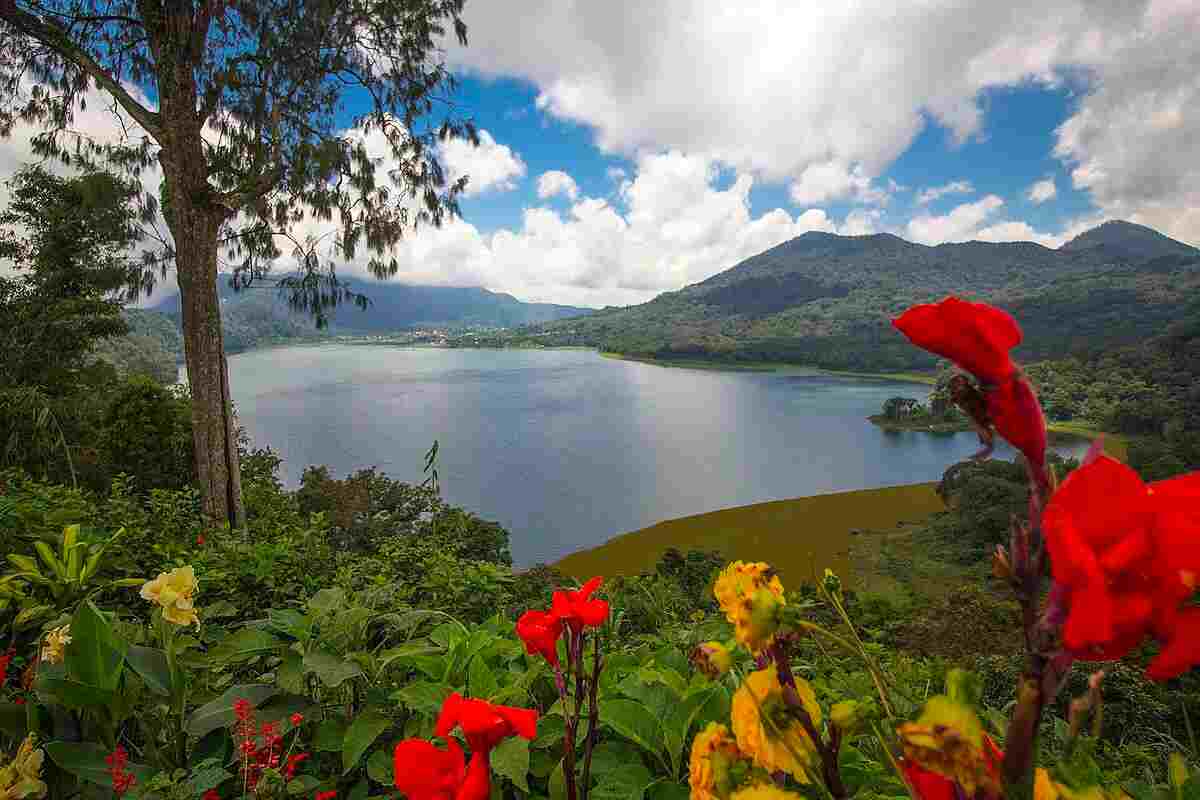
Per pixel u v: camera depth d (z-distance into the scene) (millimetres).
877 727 596
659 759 1472
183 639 2047
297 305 10797
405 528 15172
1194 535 376
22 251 20219
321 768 1879
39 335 19516
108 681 1613
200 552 3697
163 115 9773
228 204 10109
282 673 1908
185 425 15898
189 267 9977
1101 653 424
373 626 2434
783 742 603
